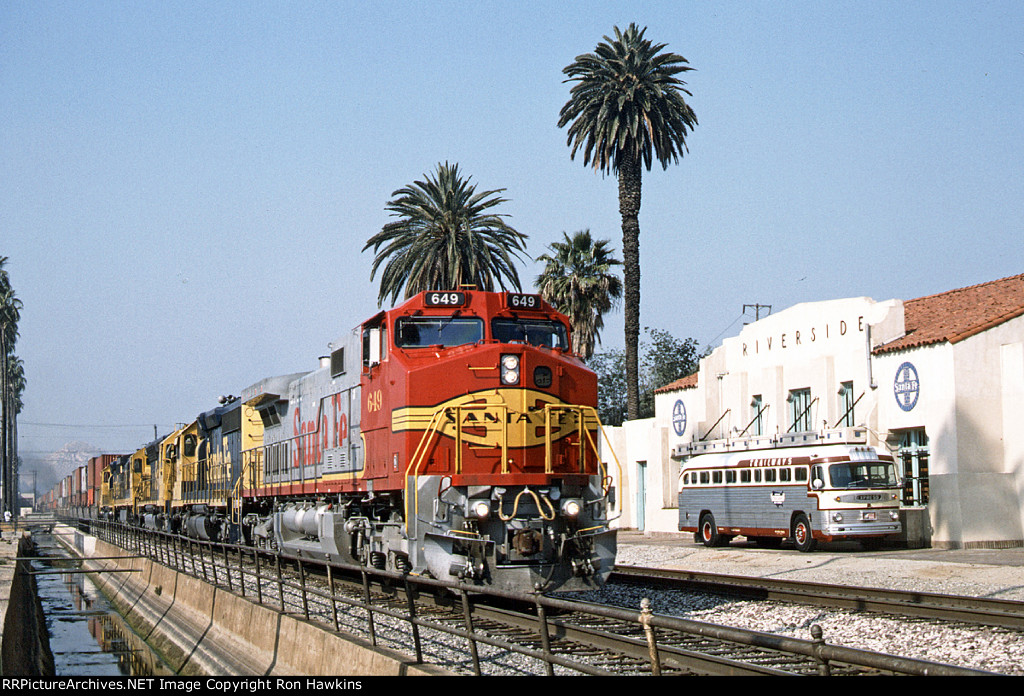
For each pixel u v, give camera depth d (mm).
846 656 5754
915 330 29516
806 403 32312
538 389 16141
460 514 14844
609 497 16047
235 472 30828
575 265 51000
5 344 97750
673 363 67562
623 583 20109
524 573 14625
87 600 36250
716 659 9516
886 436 28938
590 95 45219
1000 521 26219
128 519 50781
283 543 24812
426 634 13633
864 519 26312
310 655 13547
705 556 28406
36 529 93875
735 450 31484
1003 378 26797
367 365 17828
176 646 20531
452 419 15617
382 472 16953
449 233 43625
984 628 13055
